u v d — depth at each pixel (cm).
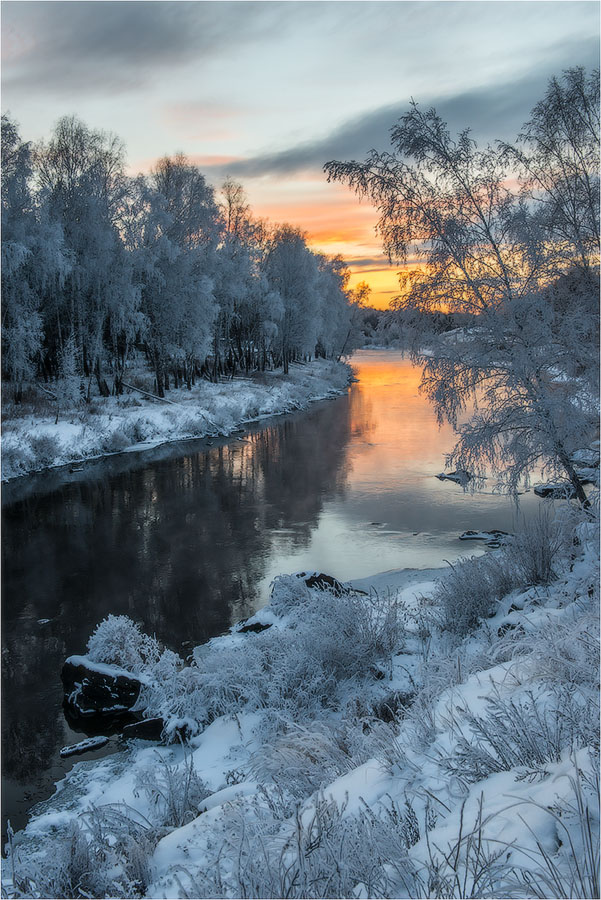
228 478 2153
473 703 372
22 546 1471
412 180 948
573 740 278
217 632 967
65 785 599
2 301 2762
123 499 1911
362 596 1002
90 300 3412
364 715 534
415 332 941
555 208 884
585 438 848
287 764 416
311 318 5706
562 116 894
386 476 2061
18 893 329
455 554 1280
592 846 201
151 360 4412
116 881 313
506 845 212
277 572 1236
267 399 4075
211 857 309
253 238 5234
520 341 880
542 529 804
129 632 831
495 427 888
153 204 3472
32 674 866
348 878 229
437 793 287
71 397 2852
